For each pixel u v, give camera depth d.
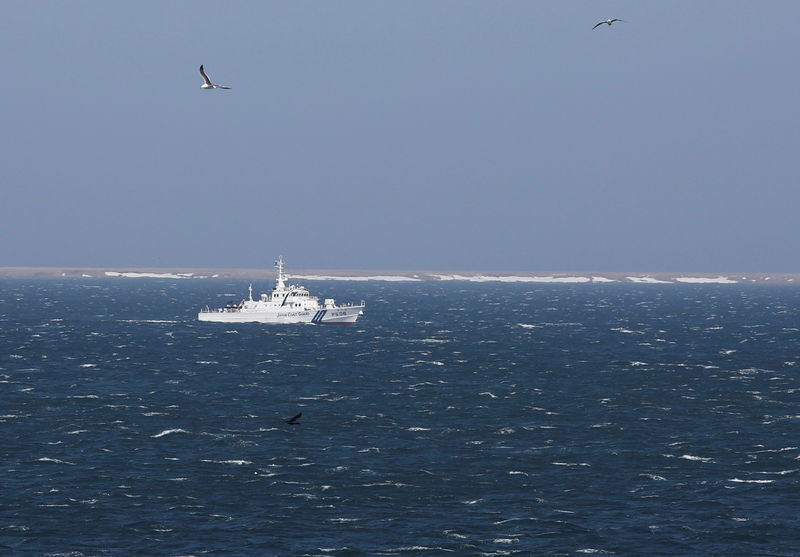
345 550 180.12
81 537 185.88
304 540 185.38
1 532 187.88
